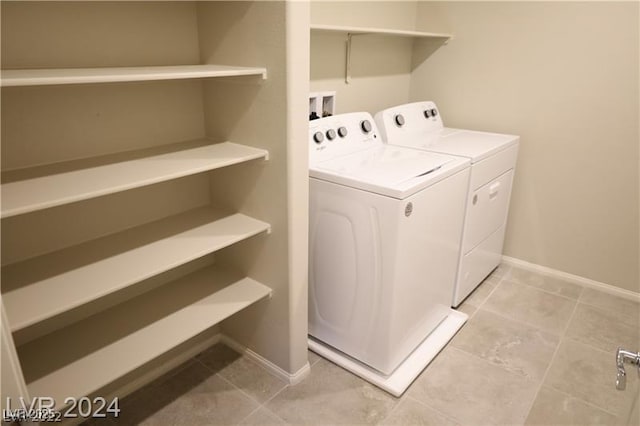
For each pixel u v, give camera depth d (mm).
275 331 1876
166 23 1599
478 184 2229
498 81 2738
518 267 2951
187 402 1794
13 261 1390
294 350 1854
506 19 2611
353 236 1805
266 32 1462
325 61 2410
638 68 2279
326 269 1962
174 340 1505
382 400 1814
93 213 1552
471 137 2607
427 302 2055
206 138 1812
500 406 1782
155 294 1772
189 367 2000
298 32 1435
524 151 2742
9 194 1139
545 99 2592
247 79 1562
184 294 1780
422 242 1844
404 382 1877
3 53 1244
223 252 1975
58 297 1213
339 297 1958
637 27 2230
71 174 1314
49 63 1340
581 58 2422
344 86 2584
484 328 2285
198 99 1776
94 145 1505
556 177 2670
